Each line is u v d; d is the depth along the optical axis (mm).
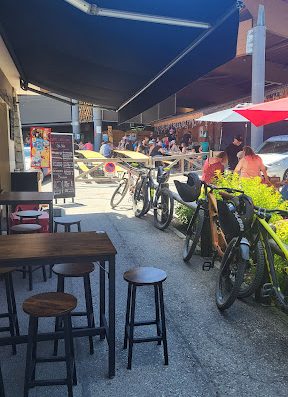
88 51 5812
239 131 19391
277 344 3412
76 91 9016
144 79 7031
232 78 22125
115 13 3885
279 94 15609
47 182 14586
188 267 5309
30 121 28625
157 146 17906
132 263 5461
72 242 3035
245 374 2996
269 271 3789
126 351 3270
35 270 4980
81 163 15648
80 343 3369
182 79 6238
